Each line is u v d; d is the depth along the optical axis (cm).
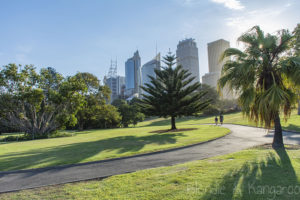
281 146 876
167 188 442
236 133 1714
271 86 801
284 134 1461
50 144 1716
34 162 887
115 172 673
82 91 3177
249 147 985
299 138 1230
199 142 1245
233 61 933
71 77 3183
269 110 769
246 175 487
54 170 752
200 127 2652
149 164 766
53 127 3158
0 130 4656
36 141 2214
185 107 2484
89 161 851
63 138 2514
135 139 1661
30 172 743
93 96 4725
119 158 901
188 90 2577
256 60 834
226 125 2745
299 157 637
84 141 1802
